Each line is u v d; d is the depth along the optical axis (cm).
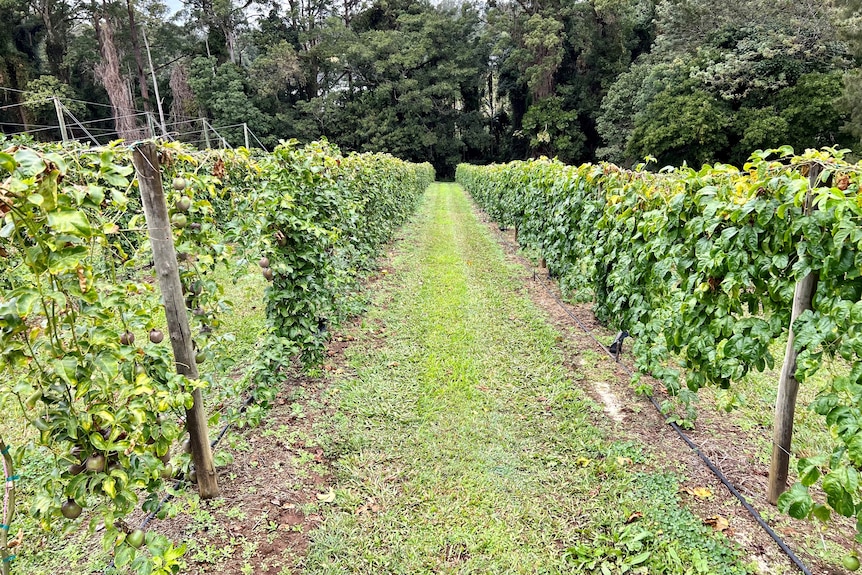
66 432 164
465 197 2173
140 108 3209
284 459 296
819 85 1791
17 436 310
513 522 251
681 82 2173
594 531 244
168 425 196
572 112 3189
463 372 408
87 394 167
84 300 162
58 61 3234
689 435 324
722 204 265
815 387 385
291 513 255
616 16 3052
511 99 3847
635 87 2623
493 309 566
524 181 841
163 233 224
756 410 354
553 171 674
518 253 896
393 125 3703
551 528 247
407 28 3859
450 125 3962
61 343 157
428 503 263
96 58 3148
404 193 1202
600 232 479
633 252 391
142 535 174
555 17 3303
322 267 398
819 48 1875
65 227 139
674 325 307
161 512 238
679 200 316
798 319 223
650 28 3266
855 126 1579
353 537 240
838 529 244
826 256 213
